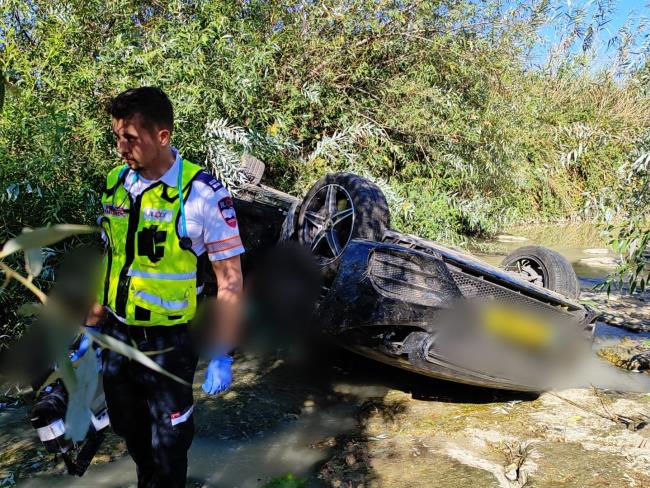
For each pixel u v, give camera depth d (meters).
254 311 4.77
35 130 4.16
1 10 4.55
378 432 3.33
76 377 0.71
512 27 8.35
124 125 2.12
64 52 4.77
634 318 5.57
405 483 2.76
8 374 3.80
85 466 2.51
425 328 3.28
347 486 2.75
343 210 4.13
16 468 2.88
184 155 5.09
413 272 3.37
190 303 2.26
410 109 7.30
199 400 3.67
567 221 12.34
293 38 6.68
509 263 4.89
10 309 3.99
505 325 3.49
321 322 3.54
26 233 0.62
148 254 2.20
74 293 3.81
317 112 7.12
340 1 7.11
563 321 3.71
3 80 1.01
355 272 3.41
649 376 4.23
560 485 2.69
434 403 3.70
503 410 3.56
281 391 3.84
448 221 7.85
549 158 11.46
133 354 0.70
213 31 5.32
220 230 2.25
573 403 3.66
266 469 2.92
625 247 4.24
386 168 7.83
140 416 2.37
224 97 5.25
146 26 5.80
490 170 8.30
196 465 2.94
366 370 4.22
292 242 4.38
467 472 2.85
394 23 7.30
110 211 2.27
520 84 9.61
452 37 7.56
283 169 6.79
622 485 2.69
